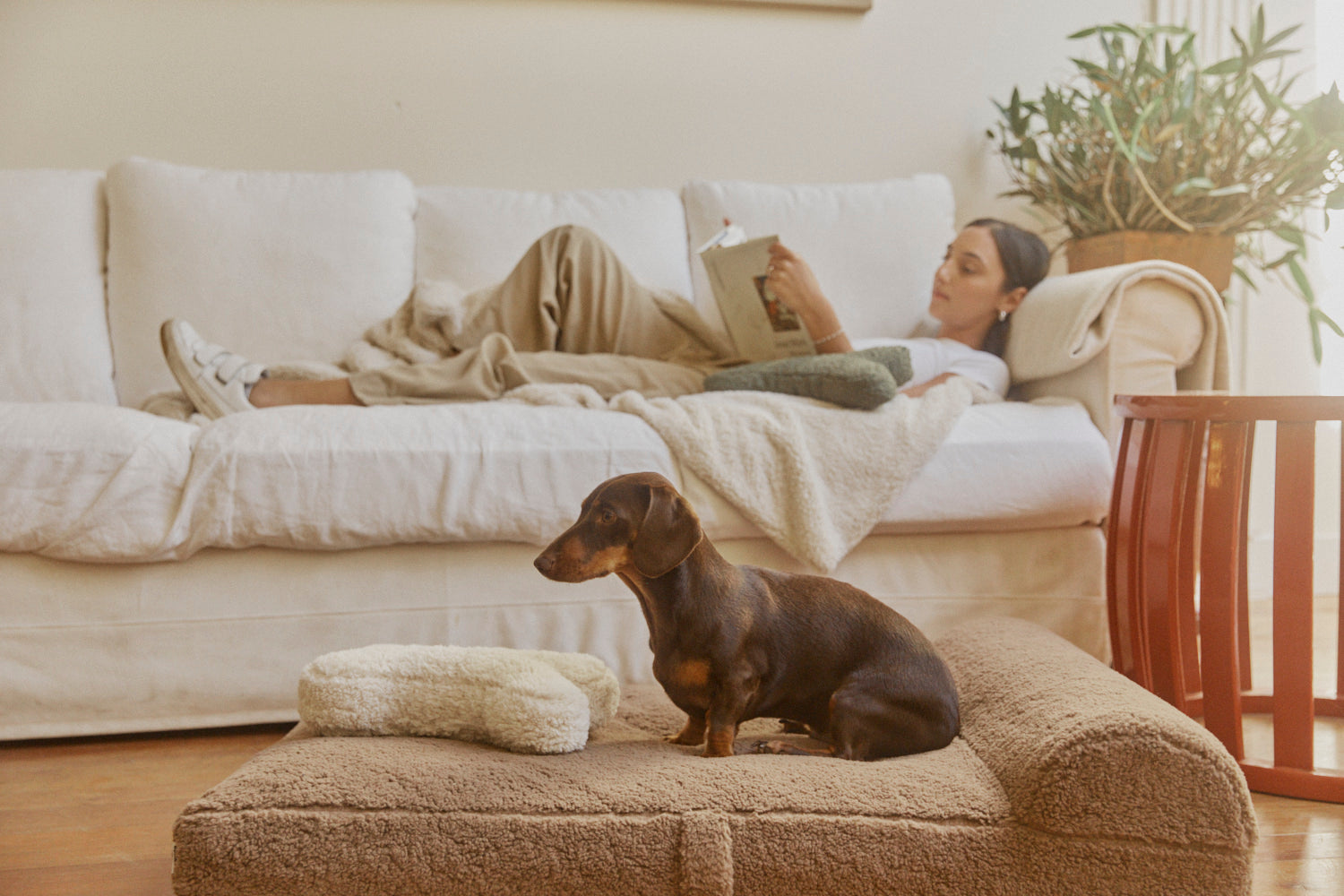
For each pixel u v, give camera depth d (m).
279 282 2.14
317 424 1.52
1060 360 1.79
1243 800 0.90
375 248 2.21
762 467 1.57
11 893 1.00
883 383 1.63
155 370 2.08
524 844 0.89
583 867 0.89
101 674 1.47
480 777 0.94
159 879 1.04
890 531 1.64
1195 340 1.79
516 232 2.29
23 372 1.99
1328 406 1.21
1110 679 1.06
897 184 2.48
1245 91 2.18
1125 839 0.90
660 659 1.08
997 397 1.86
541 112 2.56
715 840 0.89
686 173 2.63
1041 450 1.65
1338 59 2.72
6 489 1.41
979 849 0.90
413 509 1.49
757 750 1.11
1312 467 1.24
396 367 1.78
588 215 2.33
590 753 1.05
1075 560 1.69
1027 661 1.19
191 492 1.45
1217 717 1.29
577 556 0.99
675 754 1.05
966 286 2.14
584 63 2.57
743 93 2.64
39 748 1.46
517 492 1.51
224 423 1.52
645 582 1.05
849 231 2.41
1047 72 2.72
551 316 1.99
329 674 1.10
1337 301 2.72
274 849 0.88
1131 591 1.37
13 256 2.03
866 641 1.10
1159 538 1.32
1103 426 1.77
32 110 2.34
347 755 0.97
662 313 2.11
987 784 0.96
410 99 2.50
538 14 2.54
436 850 0.89
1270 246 2.70
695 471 1.57
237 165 2.44
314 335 2.14
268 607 1.50
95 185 2.18
